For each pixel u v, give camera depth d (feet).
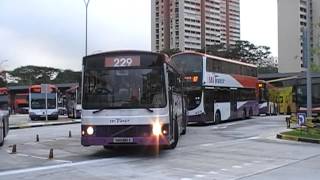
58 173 42.37
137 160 51.57
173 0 320.50
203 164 48.98
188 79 112.78
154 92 53.72
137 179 39.52
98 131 53.11
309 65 96.07
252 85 150.20
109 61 54.44
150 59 54.34
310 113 93.25
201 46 331.77
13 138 83.56
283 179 40.40
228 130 100.07
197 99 112.57
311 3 143.02
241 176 41.70
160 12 327.06
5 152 59.26
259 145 69.82
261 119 143.74
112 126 52.95
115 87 53.78
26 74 481.46
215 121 118.93
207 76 114.32
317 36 114.93
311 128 89.10
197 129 103.35
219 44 340.59
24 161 50.47
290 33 173.06
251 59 372.58
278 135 83.05
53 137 84.74
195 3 328.70
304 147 68.08
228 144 70.64
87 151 60.13
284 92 198.70
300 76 117.08
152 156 55.21
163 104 53.67
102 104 53.42
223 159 53.31
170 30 321.93
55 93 178.91
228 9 365.81
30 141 76.18
